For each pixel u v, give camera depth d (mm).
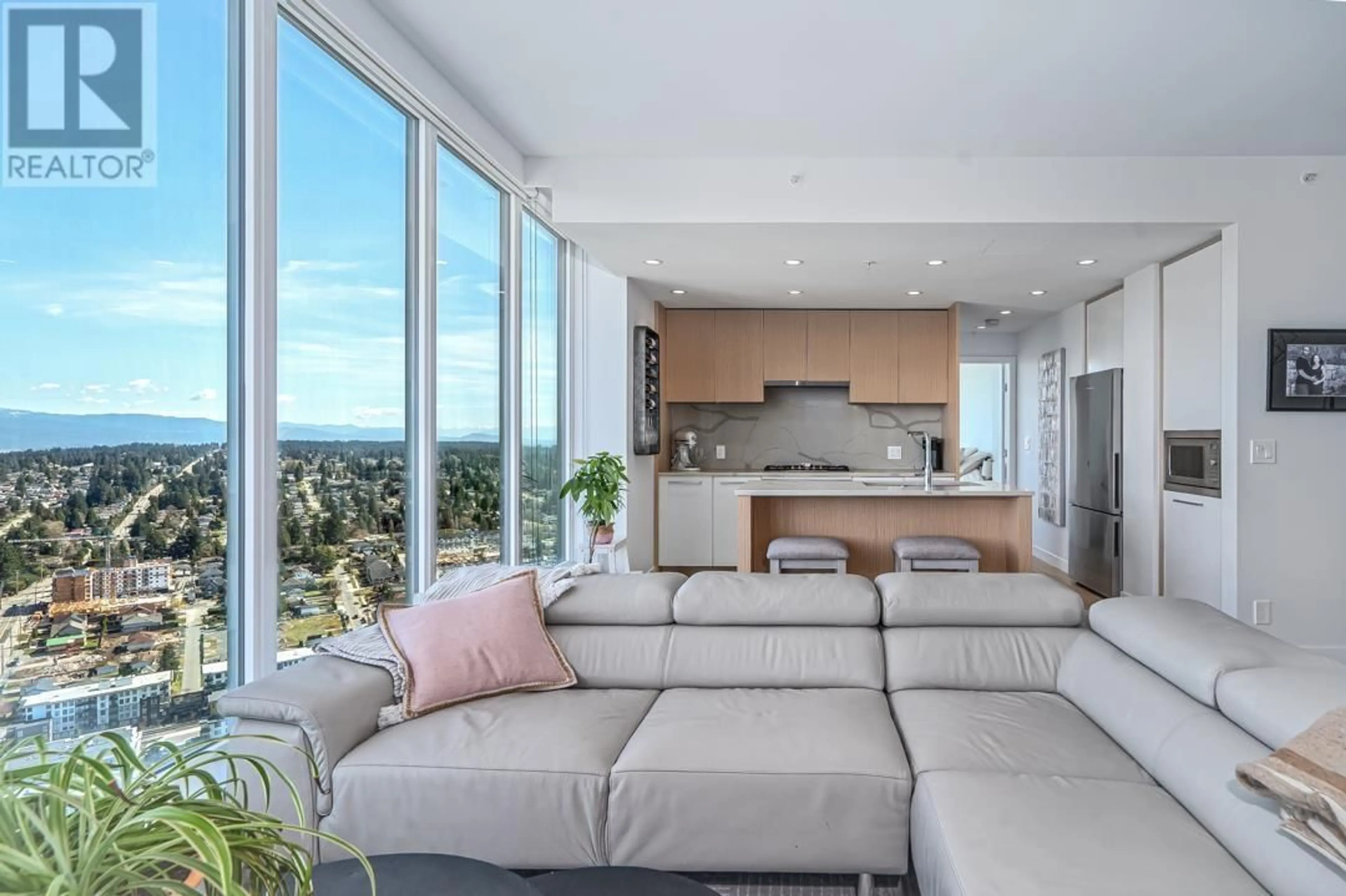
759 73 2809
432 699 1949
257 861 735
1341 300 3596
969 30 2488
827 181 3680
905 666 2160
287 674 1846
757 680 2172
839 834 1596
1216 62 2689
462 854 1674
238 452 1921
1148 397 4512
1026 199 3635
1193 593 4035
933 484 4426
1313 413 3605
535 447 4230
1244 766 1184
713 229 3795
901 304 5922
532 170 3703
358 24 2287
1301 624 3604
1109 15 2385
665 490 6039
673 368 6262
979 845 1264
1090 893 1120
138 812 683
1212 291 3865
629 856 1645
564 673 2170
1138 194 3617
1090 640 2070
